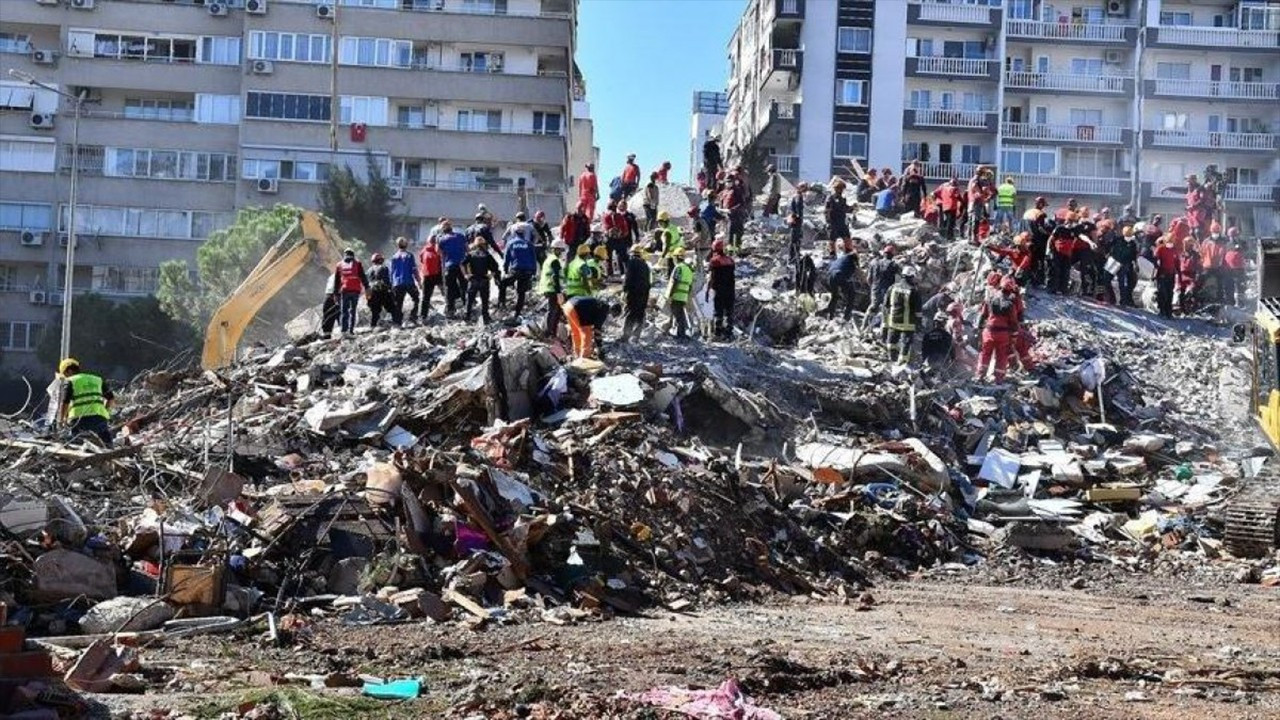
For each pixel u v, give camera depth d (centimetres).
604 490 2069
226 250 5775
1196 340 3897
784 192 4891
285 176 6962
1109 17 8625
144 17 7119
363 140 7012
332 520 1719
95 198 6981
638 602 1791
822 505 2427
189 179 7031
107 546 1575
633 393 2556
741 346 3200
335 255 3747
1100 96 8550
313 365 2830
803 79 8438
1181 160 8538
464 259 3331
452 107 7144
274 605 1573
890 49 8412
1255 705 1216
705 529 2078
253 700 1080
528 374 2519
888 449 2728
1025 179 8475
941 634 1633
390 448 2316
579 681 1215
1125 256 4103
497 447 2100
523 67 7194
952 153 8500
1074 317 3959
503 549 1759
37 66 7012
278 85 6981
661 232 3888
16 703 1008
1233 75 8638
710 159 4522
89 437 2088
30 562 1506
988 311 3431
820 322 3609
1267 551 2509
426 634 1490
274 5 7000
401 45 7081
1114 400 3422
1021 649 1526
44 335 5912
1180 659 1471
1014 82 8512
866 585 2150
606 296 3509
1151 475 3047
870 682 1289
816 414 2948
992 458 2941
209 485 1819
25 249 6919
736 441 2755
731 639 1527
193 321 5784
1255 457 3072
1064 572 2347
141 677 1184
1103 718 1140
